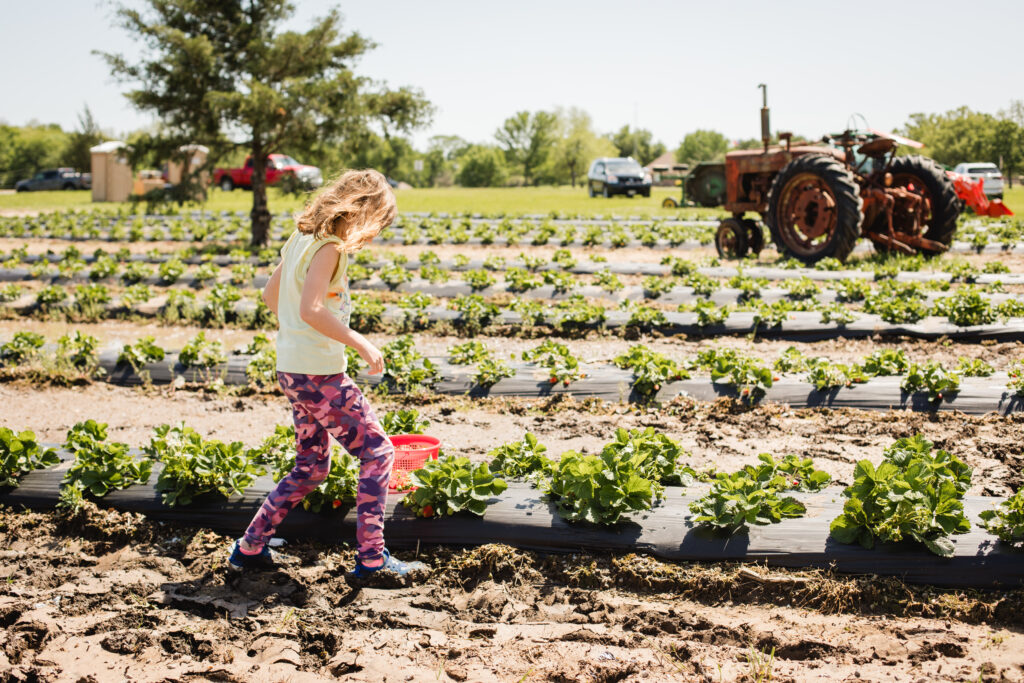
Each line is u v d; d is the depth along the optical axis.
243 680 3.07
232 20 17.20
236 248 17.45
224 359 7.98
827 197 13.70
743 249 16.08
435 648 3.29
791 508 4.02
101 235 22.14
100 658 3.21
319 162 18.48
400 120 17.83
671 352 8.84
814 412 6.54
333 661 3.19
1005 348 8.56
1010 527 3.68
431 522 4.09
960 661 3.15
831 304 9.76
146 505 4.39
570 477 4.14
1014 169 64.62
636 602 3.63
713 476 4.78
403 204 35.72
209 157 17.67
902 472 4.03
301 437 3.72
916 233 14.22
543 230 20.42
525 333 9.79
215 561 4.01
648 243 18.92
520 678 3.08
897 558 3.68
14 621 3.53
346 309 3.62
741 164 15.91
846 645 3.26
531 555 3.96
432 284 12.70
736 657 3.22
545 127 99.00
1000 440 5.76
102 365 7.97
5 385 7.64
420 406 7.00
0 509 4.49
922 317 9.43
